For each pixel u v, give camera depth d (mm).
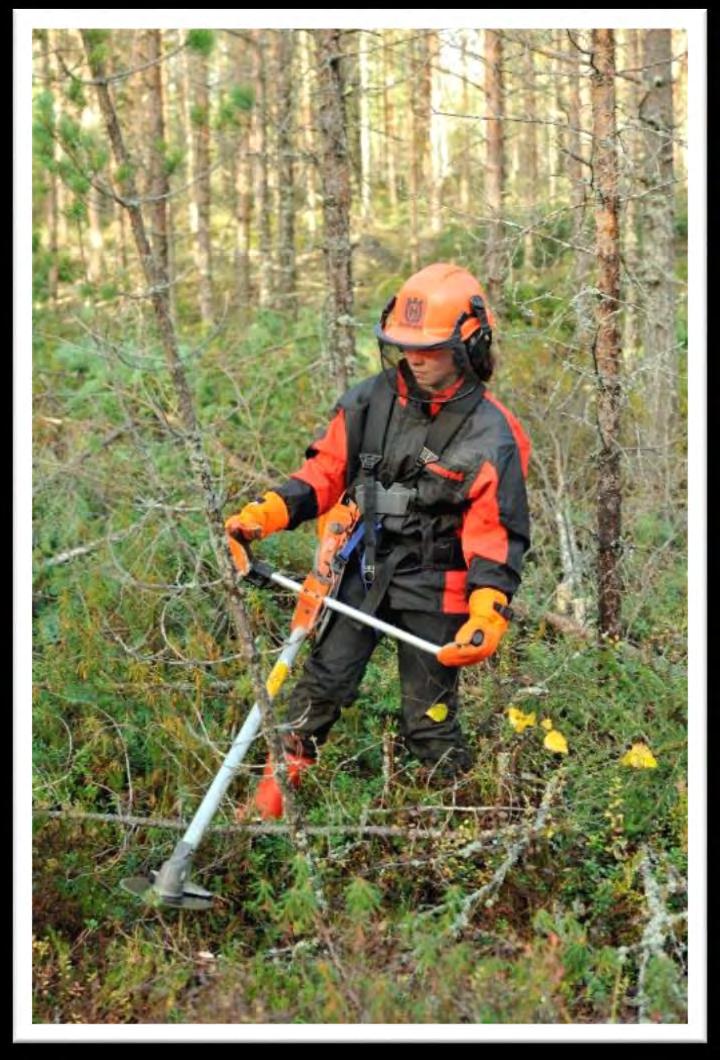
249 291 15133
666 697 4582
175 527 5574
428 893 3871
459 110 16453
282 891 3930
